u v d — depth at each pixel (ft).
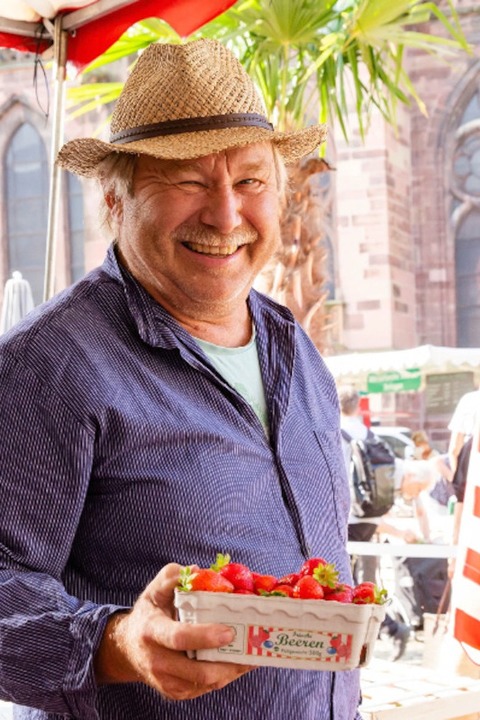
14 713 7.30
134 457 6.71
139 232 7.27
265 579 5.65
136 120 7.39
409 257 110.01
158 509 6.69
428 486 30.25
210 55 7.48
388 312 106.01
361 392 53.52
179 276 7.25
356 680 7.58
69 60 15.10
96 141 7.30
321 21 27.61
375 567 29.22
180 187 7.18
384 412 93.97
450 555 25.34
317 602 5.47
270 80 28.04
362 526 28.45
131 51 25.95
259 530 6.98
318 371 8.34
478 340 109.81
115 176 7.52
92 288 7.16
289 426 7.55
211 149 7.04
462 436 26.68
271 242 7.52
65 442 6.55
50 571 6.55
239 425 7.14
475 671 14.67
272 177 7.55
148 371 6.97
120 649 5.87
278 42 27.68
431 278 110.22
